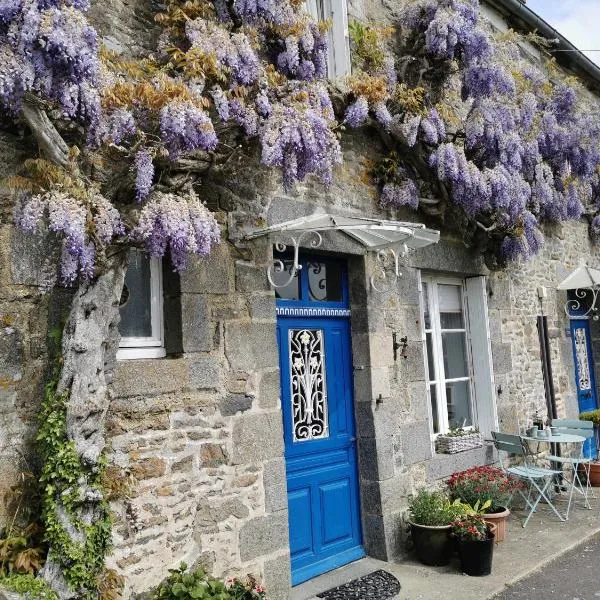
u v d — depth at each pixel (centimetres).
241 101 368
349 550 479
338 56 523
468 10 554
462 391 633
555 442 640
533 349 717
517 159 572
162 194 313
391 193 519
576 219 815
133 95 312
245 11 392
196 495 361
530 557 488
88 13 356
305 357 472
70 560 283
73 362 297
